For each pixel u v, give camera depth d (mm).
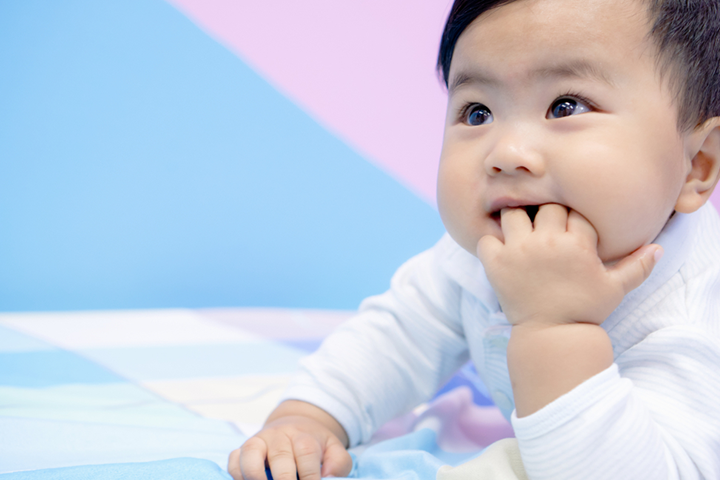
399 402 924
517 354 601
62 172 2072
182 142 2186
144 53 2168
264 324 1723
